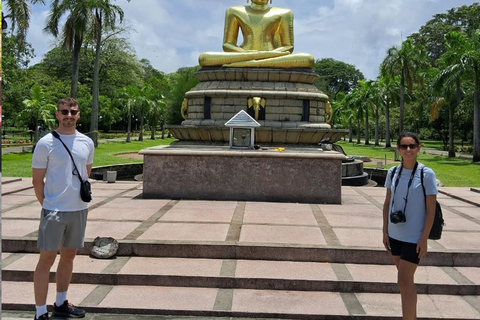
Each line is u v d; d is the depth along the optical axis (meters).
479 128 32.84
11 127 68.56
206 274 6.34
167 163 11.42
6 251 7.19
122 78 63.22
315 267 6.71
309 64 16.06
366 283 6.17
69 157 5.16
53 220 5.05
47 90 48.72
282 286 6.23
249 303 5.79
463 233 8.21
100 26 35.91
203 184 11.38
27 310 5.70
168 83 82.19
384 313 5.55
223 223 8.62
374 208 10.59
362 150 46.75
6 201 10.84
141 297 5.91
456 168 27.05
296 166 11.22
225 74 15.86
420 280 6.27
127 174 21.45
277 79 15.87
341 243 7.24
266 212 9.81
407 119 57.00
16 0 26.16
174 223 8.55
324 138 15.48
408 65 43.50
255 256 7.01
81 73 61.25
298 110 15.61
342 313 5.55
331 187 11.19
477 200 11.85
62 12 32.56
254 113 15.40
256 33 17.22
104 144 45.50
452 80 32.84
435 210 4.79
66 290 5.42
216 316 5.57
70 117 5.19
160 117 69.81
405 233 4.84
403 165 5.03
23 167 21.75
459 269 6.75
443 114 46.00
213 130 14.75
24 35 27.50
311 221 8.95
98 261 6.81
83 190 5.20
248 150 11.73
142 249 7.06
